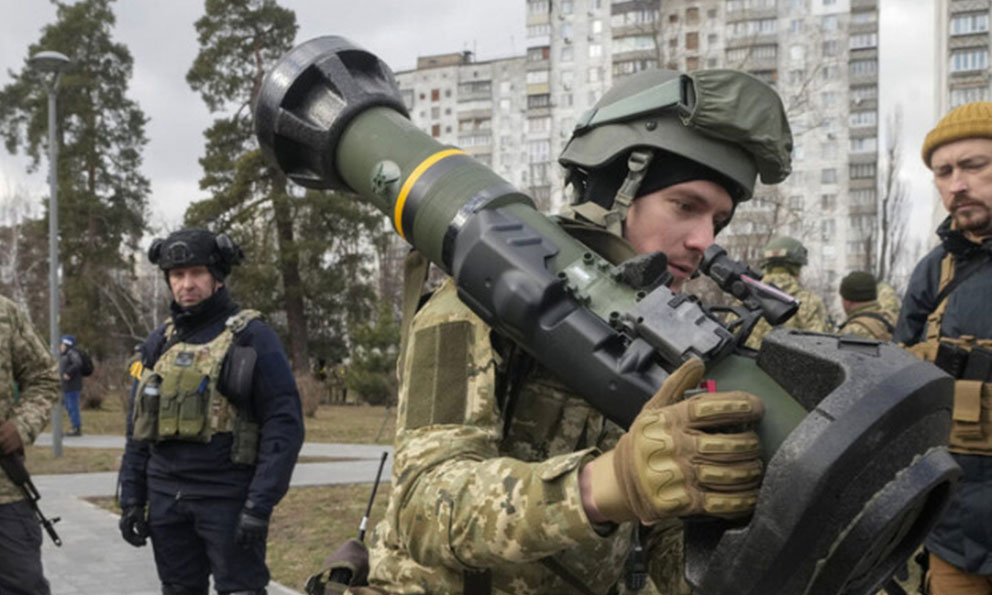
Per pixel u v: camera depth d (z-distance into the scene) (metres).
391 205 1.47
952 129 2.82
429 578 1.43
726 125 1.38
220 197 34.03
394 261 39.75
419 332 1.36
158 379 3.75
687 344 1.12
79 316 38.03
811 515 0.97
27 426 3.75
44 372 3.95
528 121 69.88
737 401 1.03
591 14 67.81
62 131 44.41
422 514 1.21
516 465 1.16
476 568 1.24
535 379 1.43
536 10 69.69
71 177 43.09
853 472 0.96
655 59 16.62
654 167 1.44
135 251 45.62
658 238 1.46
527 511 1.11
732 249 17.42
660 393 1.08
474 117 81.06
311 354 38.84
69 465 11.94
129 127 45.06
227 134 35.12
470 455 1.26
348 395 37.06
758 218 19.91
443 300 1.40
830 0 60.34
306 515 7.92
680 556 1.66
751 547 1.00
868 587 1.14
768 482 0.99
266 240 35.16
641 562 1.66
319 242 34.53
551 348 1.23
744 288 1.30
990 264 2.86
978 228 2.87
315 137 1.58
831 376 1.03
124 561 6.16
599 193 1.50
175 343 3.83
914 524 1.12
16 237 44.84
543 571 1.45
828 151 62.22
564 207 1.58
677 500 1.00
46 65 13.55
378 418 24.45
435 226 1.38
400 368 1.46
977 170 2.80
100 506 8.48
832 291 41.94
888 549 1.12
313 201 34.41
